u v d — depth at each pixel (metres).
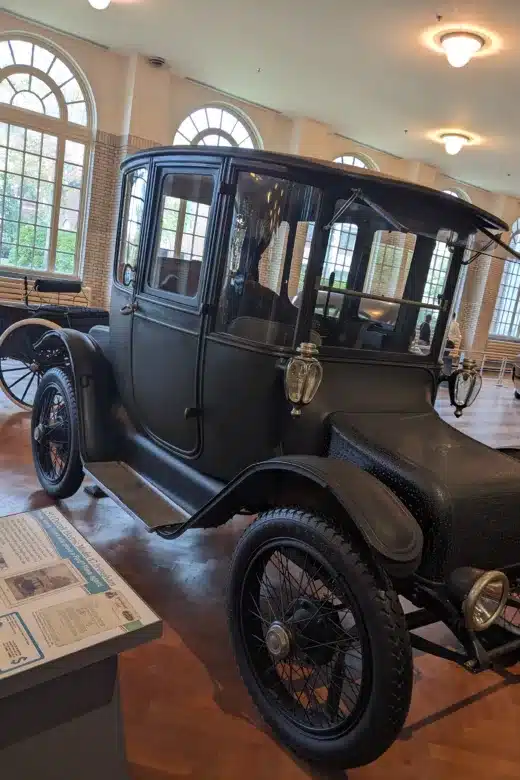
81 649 1.13
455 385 2.39
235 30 6.93
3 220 8.12
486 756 1.73
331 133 10.73
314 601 1.67
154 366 2.38
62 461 3.03
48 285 4.98
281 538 1.67
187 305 2.17
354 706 1.50
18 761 1.14
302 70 7.92
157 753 1.61
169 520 2.16
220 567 2.64
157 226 2.37
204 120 9.45
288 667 1.93
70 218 8.66
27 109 7.97
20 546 1.48
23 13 7.29
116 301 2.71
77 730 1.21
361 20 6.23
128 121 8.38
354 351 2.06
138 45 7.88
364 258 2.03
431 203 1.97
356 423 1.89
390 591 1.46
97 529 2.86
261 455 2.02
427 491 1.59
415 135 10.17
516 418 7.87
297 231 1.92
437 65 7.10
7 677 1.04
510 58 6.60
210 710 1.79
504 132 9.32
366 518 1.45
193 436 2.22
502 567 1.73
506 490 1.69
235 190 1.97
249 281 2.00
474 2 5.57
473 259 2.28
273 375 1.93
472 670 1.50
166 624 2.18
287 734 1.65
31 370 4.55
